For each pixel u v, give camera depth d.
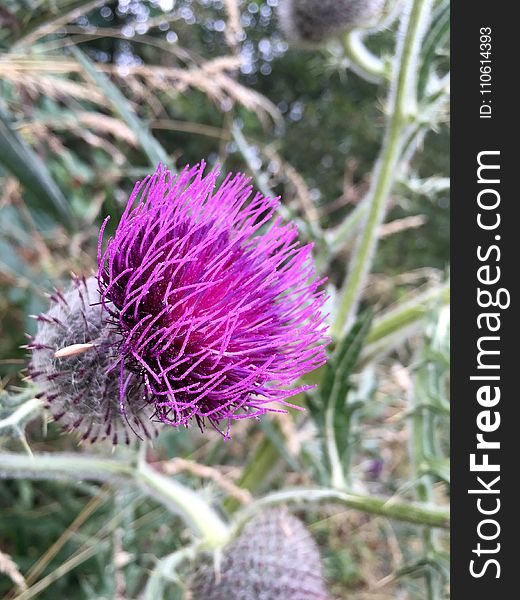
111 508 0.17
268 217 0.11
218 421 0.10
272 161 0.21
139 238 0.10
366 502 0.13
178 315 0.10
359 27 0.18
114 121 0.16
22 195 0.17
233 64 0.17
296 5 0.18
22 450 0.13
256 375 0.10
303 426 0.18
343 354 0.14
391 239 0.46
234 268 0.11
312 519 0.23
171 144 0.38
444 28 0.16
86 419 0.11
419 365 0.16
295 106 0.51
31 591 0.15
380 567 0.23
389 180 0.16
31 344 0.11
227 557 0.14
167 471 0.14
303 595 0.14
